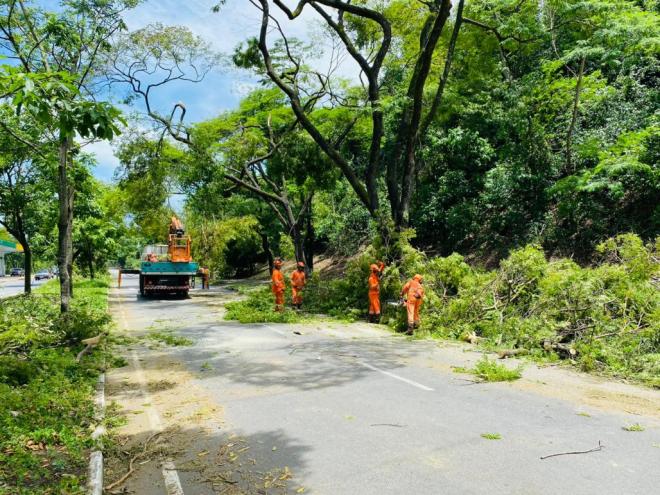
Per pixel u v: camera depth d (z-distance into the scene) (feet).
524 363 28.73
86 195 83.66
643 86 62.49
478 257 75.77
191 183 74.28
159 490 13.98
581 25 62.85
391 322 47.26
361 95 78.28
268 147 85.71
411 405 21.52
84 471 14.67
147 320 53.93
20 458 14.70
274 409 21.18
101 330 37.99
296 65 72.95
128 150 68.85
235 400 22.72
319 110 78.95
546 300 36.22
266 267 167.22
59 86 16.93
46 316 40.24
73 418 19.45
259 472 14.94
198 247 129.08
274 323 51.11
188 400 22.85
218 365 30.48
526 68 80.18
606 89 62.64
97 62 45.60
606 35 57.26
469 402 21.93
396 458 15.71
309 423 19.26
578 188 56.95
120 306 70.38
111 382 26.40
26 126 50.21
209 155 72.13
